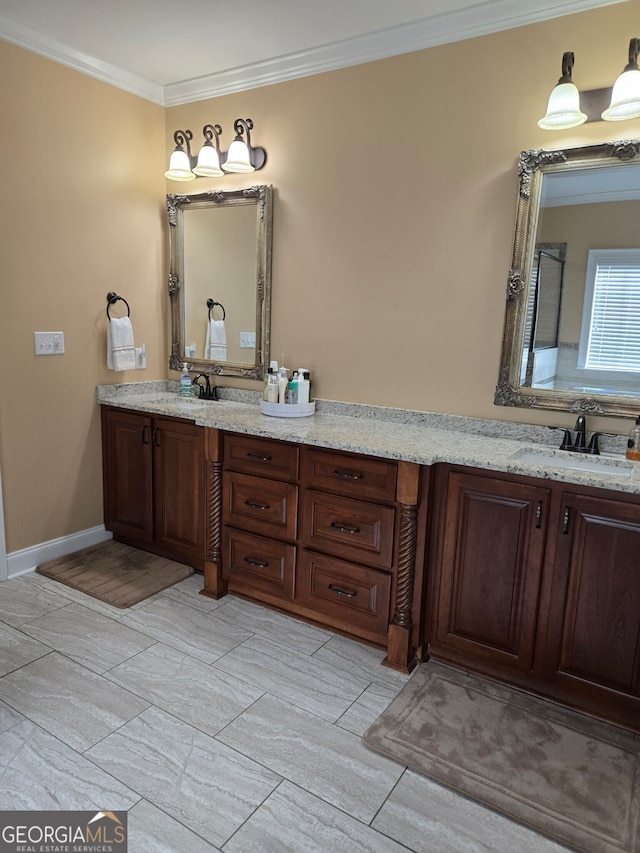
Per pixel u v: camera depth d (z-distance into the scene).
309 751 1.75
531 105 2.23
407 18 2.36
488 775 1.68
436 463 2.09
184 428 2.80
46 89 2.68
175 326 3.39
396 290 2.62
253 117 2.94
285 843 1.44
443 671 2.19
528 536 1.95
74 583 2.76
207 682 2.06
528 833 1.50
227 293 3.15
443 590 2.15
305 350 2.93
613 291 2.17
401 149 2.52
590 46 2.10
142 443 2.99
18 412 2.77
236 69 2.90
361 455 2.19
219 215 3.11
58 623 2.42
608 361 2.20
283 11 2.33
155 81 3.11
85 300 3.00
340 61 2.62
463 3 2.23
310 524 2.36
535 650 1.99
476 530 2.05
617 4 2.04
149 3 2.30
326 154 2.73
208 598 2.69
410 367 2.62
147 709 1.91
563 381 2.29
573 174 2.18
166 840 1.43
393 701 2.00
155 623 2.45
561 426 2.31
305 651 2.28
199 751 1.73
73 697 1.95
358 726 1.87
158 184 3.29
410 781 1.65
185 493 2.88
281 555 2.47
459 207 2.42
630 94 1.84
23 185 2.65
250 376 3.13
